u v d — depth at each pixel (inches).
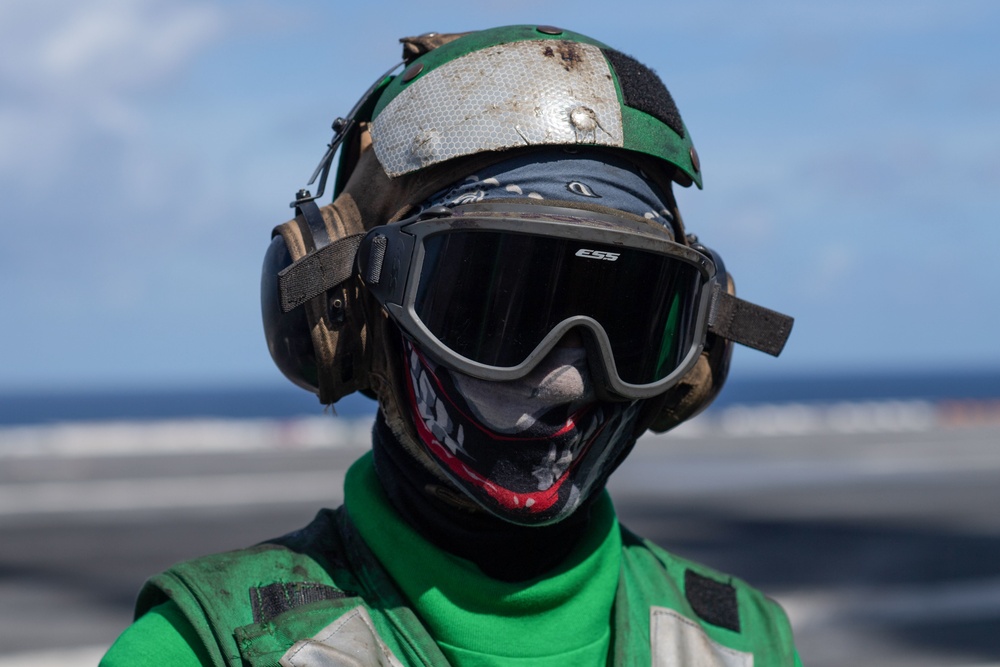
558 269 51.4
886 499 729.6
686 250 53.6
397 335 56.1
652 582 63.0
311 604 53.4
